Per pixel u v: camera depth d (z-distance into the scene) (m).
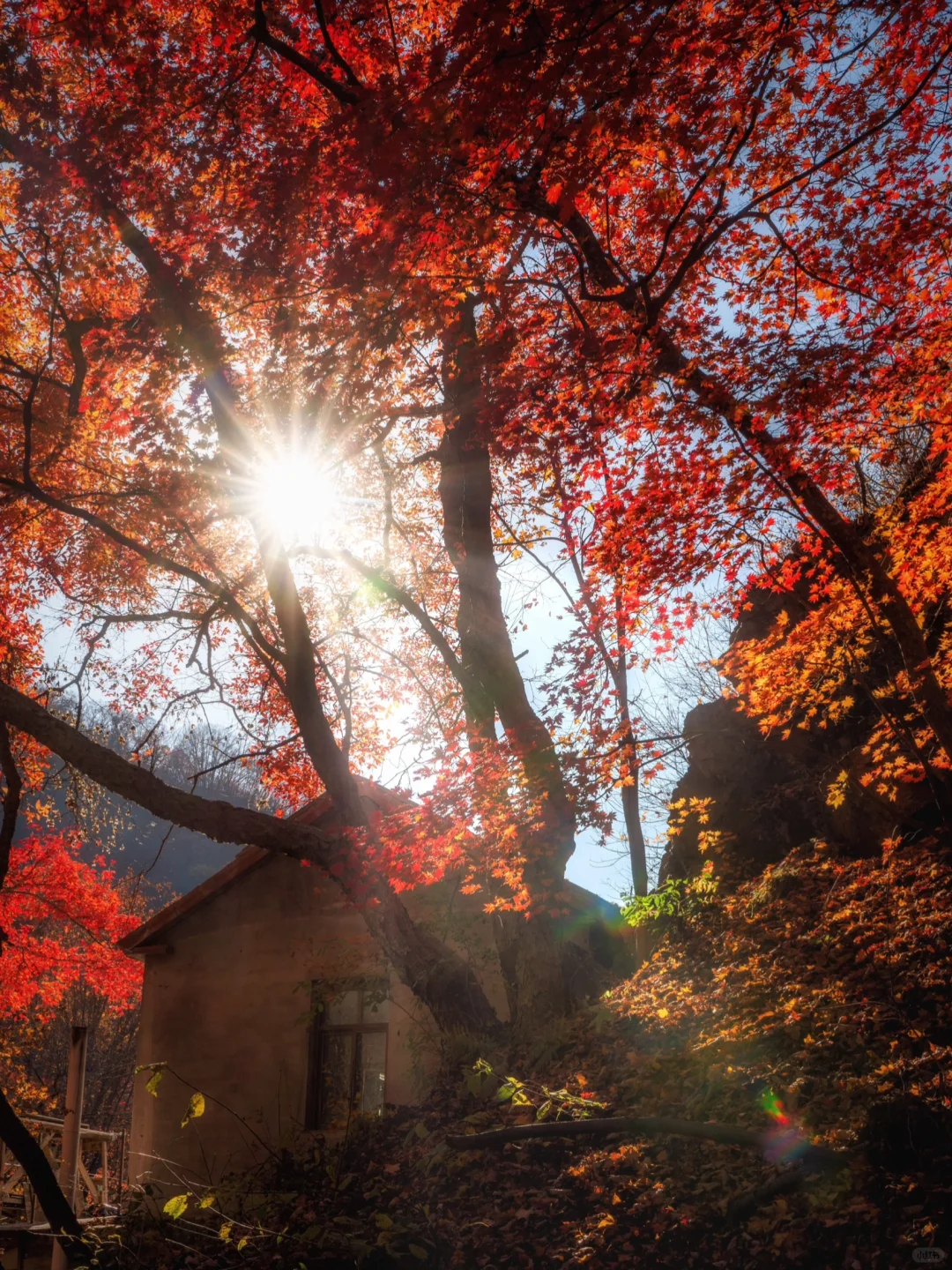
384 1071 13.97
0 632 15.33
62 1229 8.43
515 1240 6.83
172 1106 14.96
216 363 10.48
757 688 11.67
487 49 5.84
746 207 7.46
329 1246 7.36
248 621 11.62
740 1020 8.73
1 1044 26.44
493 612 12.60
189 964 15.72
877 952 8.77
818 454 9.02
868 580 9.44
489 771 10.12
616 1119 7.50
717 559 9.46
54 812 16.59
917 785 11.45
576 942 13.12
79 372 10.84
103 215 10.13
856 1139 6.18
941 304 8.63
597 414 8.45
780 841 13.77
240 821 10.82
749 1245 5.84
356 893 11.10
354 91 8.59
